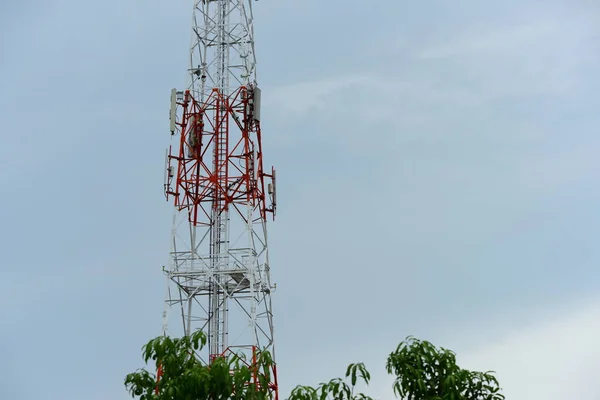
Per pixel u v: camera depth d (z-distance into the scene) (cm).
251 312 6762
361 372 4303
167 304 6919
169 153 7244
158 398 4716
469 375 4334
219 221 7138
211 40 7556
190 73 7450
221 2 7625
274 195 7400
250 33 7631
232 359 4759
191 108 7381
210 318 6912
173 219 7119
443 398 4222
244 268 6900
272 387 6619
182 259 6988
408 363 4334
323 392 4278
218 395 4700
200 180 7225
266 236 7244
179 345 4978
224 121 7350
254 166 7294
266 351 4859
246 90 7356
